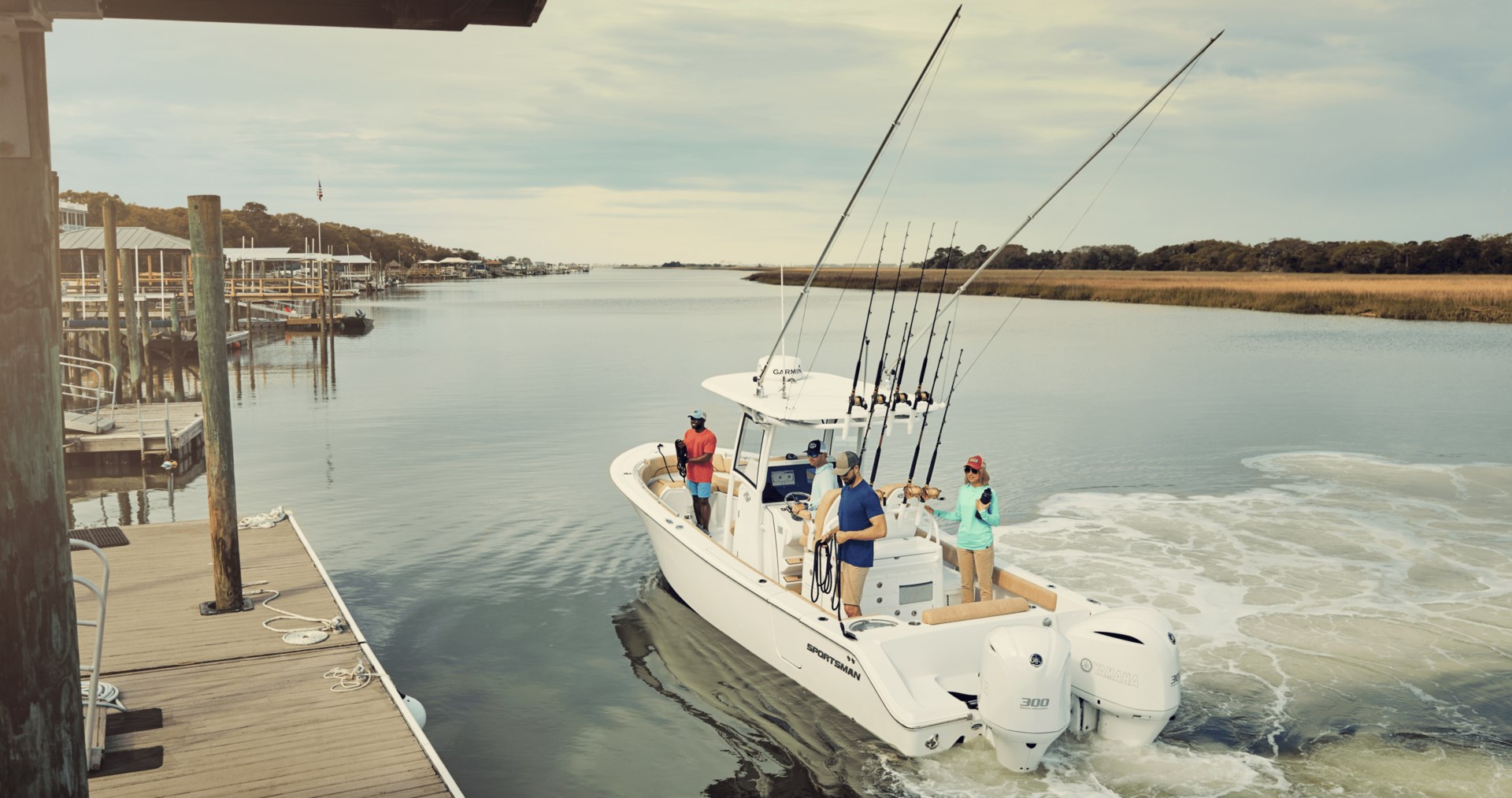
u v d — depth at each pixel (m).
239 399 25.69
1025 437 19.31
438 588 10.67
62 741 3.28
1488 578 10.31
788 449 17.34
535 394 26.56
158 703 6.55
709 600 9.34
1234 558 11.06
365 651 7.45
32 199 3.05
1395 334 45.97
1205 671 7.90
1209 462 16.72
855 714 7.08
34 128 3.03
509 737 7.35
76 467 17.38
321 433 20.50
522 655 8.89
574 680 8.33
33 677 3.18
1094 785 6.12
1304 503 13.75
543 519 13.45
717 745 7.14
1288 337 44.44
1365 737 6.79
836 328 53.84
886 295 108.44
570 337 47.44
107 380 31.12
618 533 12.78
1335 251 112.00
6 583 3.12
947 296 99.06
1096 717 6.66
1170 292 79.00
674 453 12.08
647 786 6.61
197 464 17.81
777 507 8.66
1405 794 6.05
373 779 5.61
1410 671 7.91
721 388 9.28
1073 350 38.66
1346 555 11.19
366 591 10.60
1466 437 19.05
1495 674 7.86
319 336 46.94
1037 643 6.05
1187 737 6.77
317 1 4.15
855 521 7.25
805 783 6.54
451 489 15.27
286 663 7.27
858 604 7.38
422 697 8.03
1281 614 9.24
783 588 8.12
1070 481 15.33
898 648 6.74
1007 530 12.30
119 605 8.40
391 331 51.91
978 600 7.98
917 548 7.85
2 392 3.05
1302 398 24.61
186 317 39.09
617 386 28.25
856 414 7.93
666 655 8.84
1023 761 6.18
